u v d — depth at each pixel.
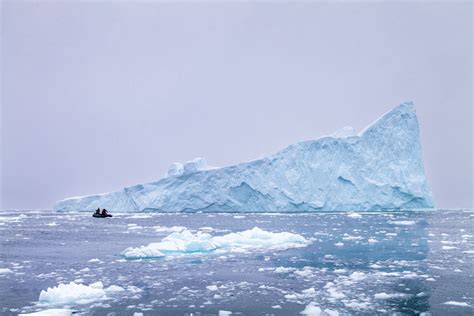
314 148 57.28
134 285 14.03
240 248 23.72
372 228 35.06
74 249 23.38
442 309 10.82
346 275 15.52
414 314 10.40
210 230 34.12
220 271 16.53
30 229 37.06
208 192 57.56
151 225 40.34
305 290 12.91
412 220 45.28
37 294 12.80
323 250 22.39
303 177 56.28
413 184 54.56
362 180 55.59
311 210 55.84
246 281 14.60
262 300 11.93
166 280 14.80
